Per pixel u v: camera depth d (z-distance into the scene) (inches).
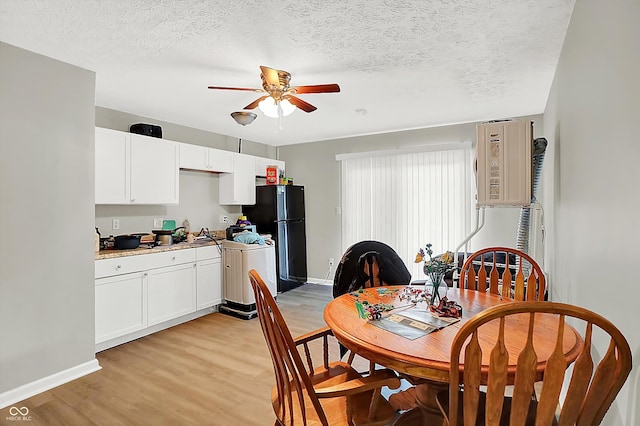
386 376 53.6
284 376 52.6
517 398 39.8
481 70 106.0
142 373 103.3
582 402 38.6
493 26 80.0
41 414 83.0
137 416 82.2
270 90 98.4
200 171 181.0
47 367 94.7
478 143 100.6
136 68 103.1
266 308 51.8
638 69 37.7
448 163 179.0
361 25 79.6
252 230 180.2
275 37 85.1
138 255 128.7
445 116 160.4
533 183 100.5
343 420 54.9
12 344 88.2
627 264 41.7
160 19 76.9
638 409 38.2
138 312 128.6
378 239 198.4
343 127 182.2
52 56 94.7
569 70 79.0
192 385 96.4
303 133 196.9
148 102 135.7
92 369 104.3
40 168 93.4
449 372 46.3
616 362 37.2
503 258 145.9
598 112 54.1
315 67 103.1
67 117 99.0
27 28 80.2
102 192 126.8
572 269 76.2
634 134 39.2
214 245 161.6
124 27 80.3
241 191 191.6
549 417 39.2
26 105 90.7
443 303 70.2
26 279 90.7
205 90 122.1
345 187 209.8
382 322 64.2
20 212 89.6
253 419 81.4
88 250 104.0
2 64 86.5
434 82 116.0
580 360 37.9
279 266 196.2
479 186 101.0
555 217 104.1
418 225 186.9
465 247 162.6
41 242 93.7
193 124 172.7
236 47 90.3
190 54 94.2
